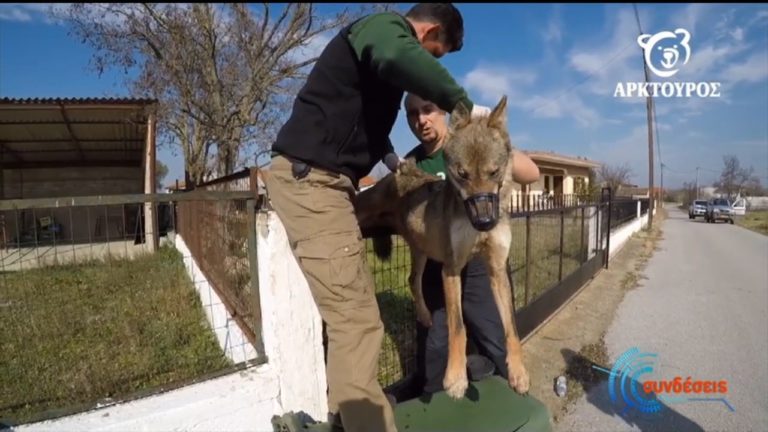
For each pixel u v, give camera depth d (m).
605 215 9.95
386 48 1.62
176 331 4.93
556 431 3.34
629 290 7.83
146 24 14.17
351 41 1.74
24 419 2.13
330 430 2.07
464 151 1.86
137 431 2.19
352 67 1.78
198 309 5.73
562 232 6.51
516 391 2.04
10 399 3.33
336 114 1.80
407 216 2.46
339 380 1.75
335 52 1.79
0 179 15.94
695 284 8.34
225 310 4.18
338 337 1.77
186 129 15.80
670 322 5.92
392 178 2.60
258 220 2.71
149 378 3.80
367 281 1.86
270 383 2.53
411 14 2.04
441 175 2.88
